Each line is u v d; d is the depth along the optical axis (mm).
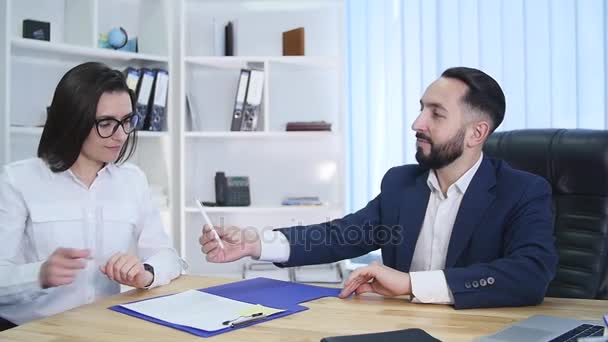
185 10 2627
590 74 2275
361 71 2646
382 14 2607
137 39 2598
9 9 2047
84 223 1437
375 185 2631
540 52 2350
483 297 996
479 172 1234
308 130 2549
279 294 1111
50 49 2223
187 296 1095
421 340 776
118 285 1521
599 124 2273
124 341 819
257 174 2756
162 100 2504
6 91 2039
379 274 1049
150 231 1565
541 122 2361
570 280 1384
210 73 2732
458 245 1201
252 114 2545
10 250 1319
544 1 2338
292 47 2582
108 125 1347
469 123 1193
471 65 2467
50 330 879
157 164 2594
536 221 1140
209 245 1215
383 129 2621
